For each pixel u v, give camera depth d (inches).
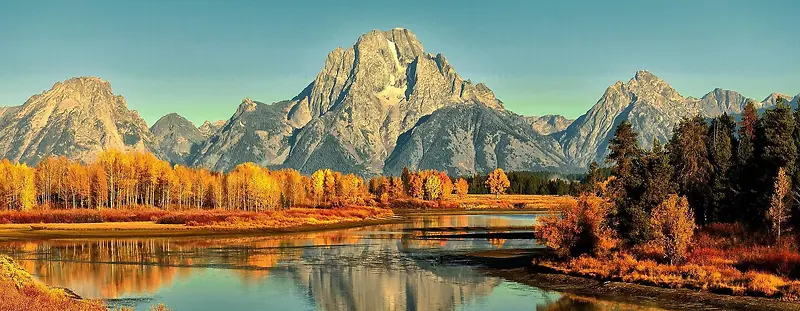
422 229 4867.1
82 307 1407.5
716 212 3070.9
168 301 1872.5
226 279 2289.6
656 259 2277.3
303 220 5349.4
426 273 2420.0
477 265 2625.5
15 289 1521.9
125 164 7012.8
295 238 4047.7
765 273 1937.7
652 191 2566.4
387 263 2716.5
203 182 7180.1
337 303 1851.6
